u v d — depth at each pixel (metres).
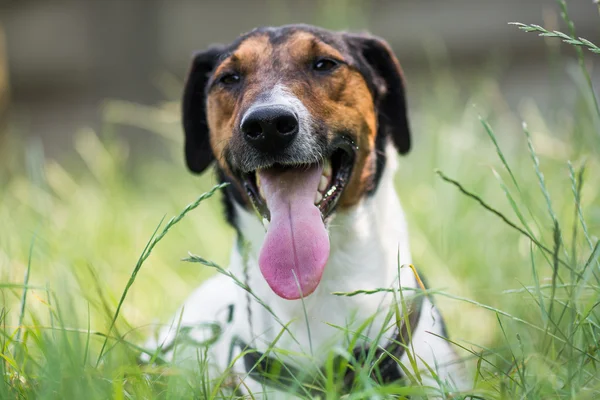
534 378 3.64
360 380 3.61
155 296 6.59
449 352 4.58
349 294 3.79
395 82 5.14
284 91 4.41
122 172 10.14
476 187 6.94
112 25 15.48
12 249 6.48
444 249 6.59
